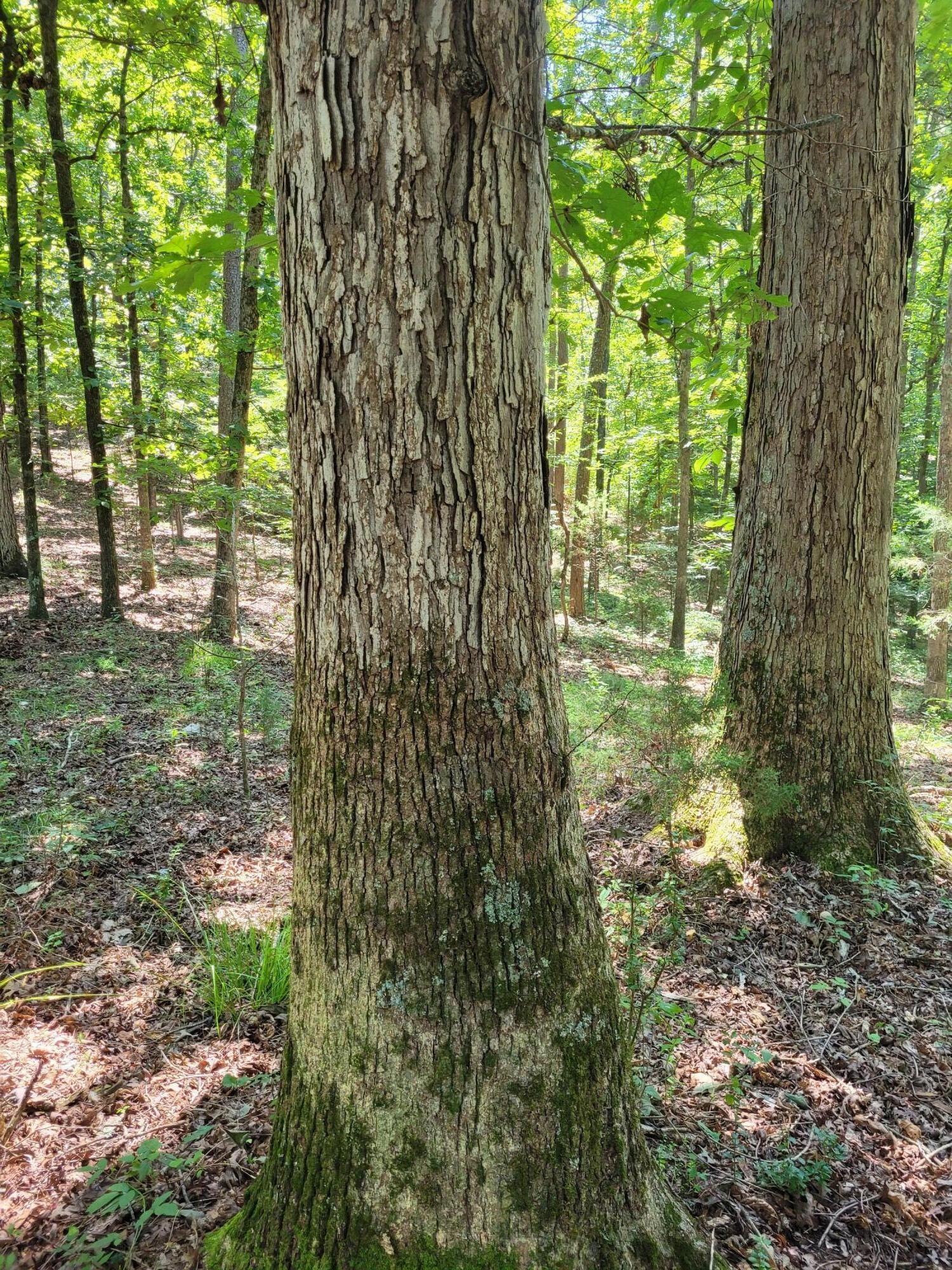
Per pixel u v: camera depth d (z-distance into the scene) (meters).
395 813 1.49
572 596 12.70
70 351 10.69
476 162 1.34
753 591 4.27
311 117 1.33
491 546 1.47
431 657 1.47
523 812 1.54
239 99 9.50
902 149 3.88
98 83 9.40
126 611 9.15
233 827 4.52
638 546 12.70
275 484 8.43
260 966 3.04
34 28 7.47
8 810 4.31
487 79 1.31
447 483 1.42
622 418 13.46
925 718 8.91
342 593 1.49
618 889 3.70
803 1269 1.94
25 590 9.52
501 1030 1.49
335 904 1.54
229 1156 2.16
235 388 7.52
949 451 9.66
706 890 3.77
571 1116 1.52
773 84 4.05
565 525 10.92
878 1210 2.15
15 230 7.14
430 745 1.48
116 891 3.71
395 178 1.32
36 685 6.41
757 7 4.66
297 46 1.33
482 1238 1.45
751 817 4.04
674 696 3.77
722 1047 2.79
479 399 1.42
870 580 4.08
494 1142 1.47
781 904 3.68
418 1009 1.48
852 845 3.98
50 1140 2.21
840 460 3.97
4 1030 2.69
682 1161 2.22
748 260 2.51
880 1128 2.45
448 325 1.37
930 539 10.06
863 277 3.85
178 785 4.91
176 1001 2.97
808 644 4.09
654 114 7.18
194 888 3.82
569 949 1.58
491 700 1.50
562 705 1.68
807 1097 2.56
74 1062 2.57
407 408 1.39
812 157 3.87
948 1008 3.02
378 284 1.36
